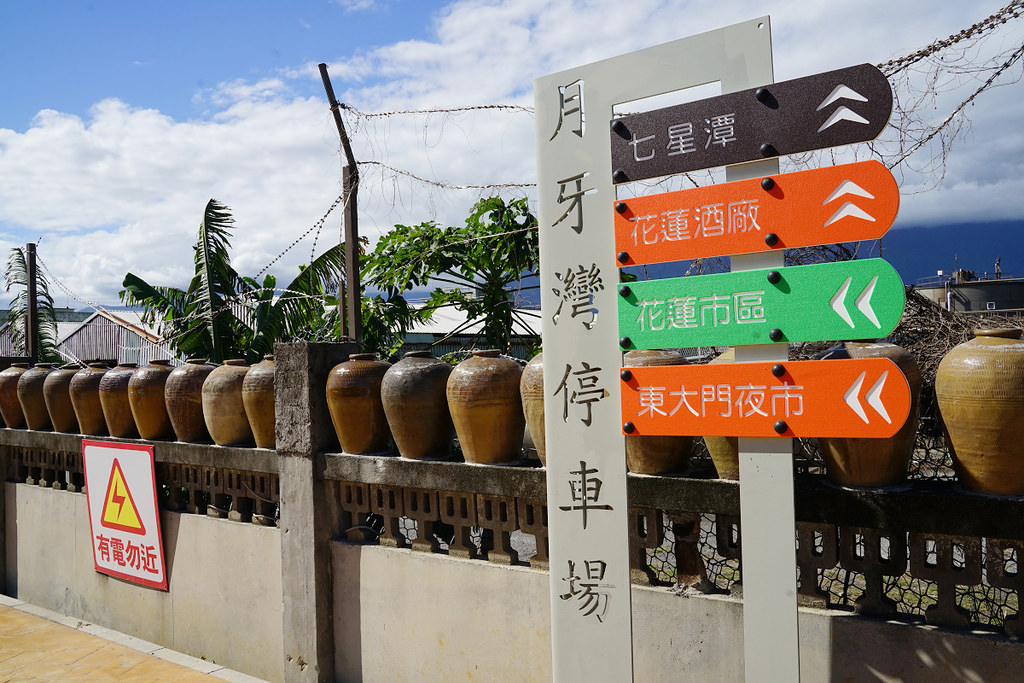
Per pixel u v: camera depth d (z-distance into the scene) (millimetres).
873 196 2166
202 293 8547
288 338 8852
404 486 3561
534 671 3152
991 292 12758
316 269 8758
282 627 4035
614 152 2590
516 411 3312
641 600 2945
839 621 2568
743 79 2375
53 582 5590
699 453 3221
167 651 4602
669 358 3006
